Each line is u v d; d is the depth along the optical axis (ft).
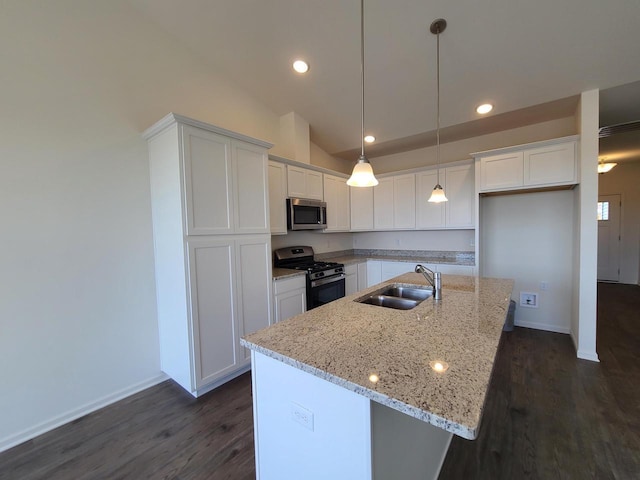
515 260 12.00
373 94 10.07
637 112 9.95
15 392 5.99
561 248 11.12
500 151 10.55
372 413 2.95
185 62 8.74
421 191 13.14
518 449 5.46
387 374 3.08
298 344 3.94
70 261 6.69
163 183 7.47
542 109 9.99
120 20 7.43
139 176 7.79
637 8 6.17
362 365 3.30
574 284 10.18
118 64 7.39
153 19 8.01
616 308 14.26
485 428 6.06
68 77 6.63
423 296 7.46
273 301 9.34
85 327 6.91
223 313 7.84
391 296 7.55
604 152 15.98
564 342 10.23
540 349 9.71
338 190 14.21
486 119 10.85
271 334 4.33
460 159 13.07
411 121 11.43
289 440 3.79
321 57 8.71
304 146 12.07
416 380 2.94
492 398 7.07
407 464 3.84
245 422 6.45
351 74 9.27
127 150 7.57
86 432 6.19
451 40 7.55
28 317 6.15
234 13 7.61
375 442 3.02
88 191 6.94
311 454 3.53
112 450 5.66
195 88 8.98
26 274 6.12
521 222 11.82
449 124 11.32
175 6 7.58
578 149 9.20
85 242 6.91
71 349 6.70
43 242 6.32
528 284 11.80
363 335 4.23
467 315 5.08
